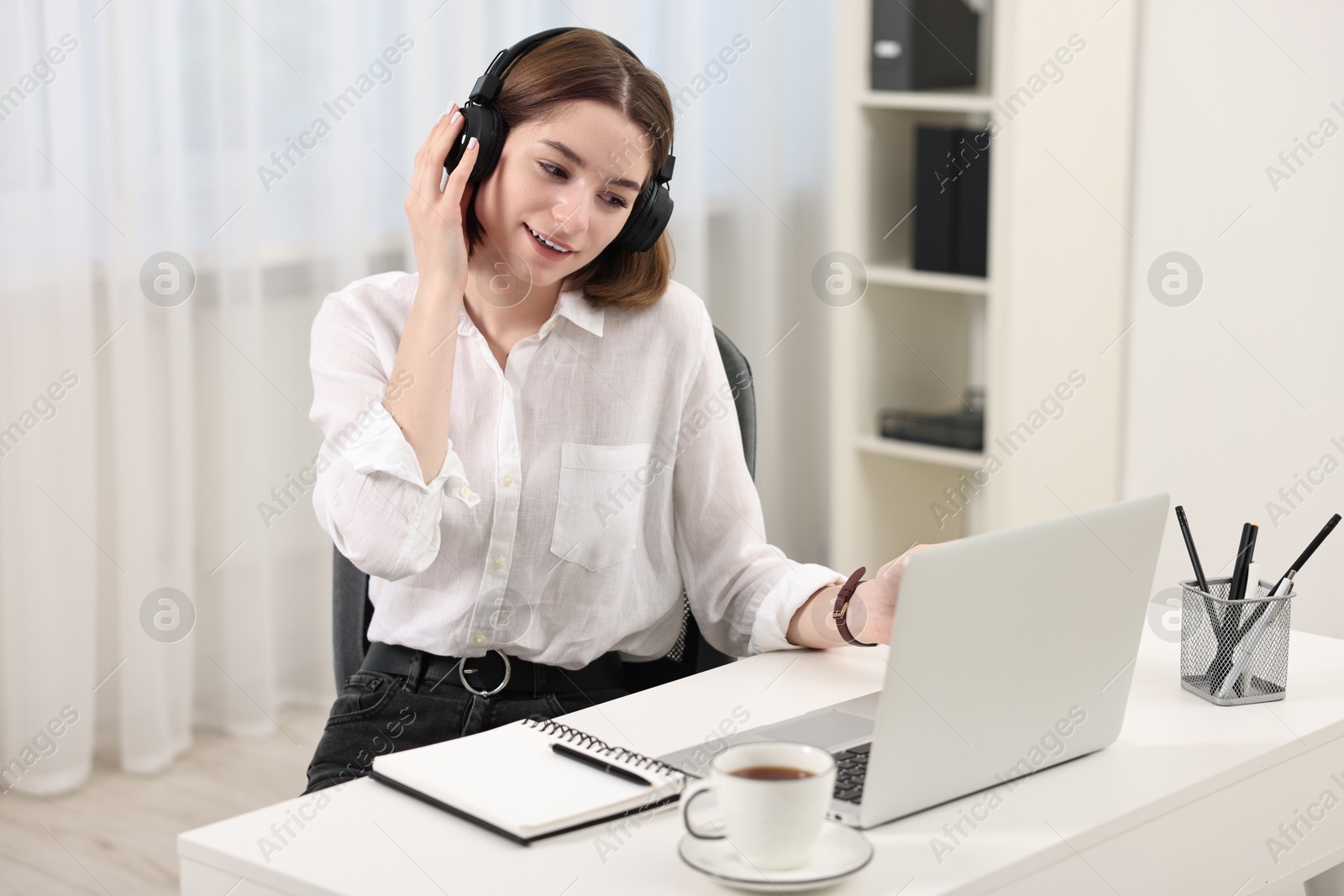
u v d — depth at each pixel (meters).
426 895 0.92
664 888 0.93
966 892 0.94
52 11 2.36
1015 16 2.52
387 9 2.73
